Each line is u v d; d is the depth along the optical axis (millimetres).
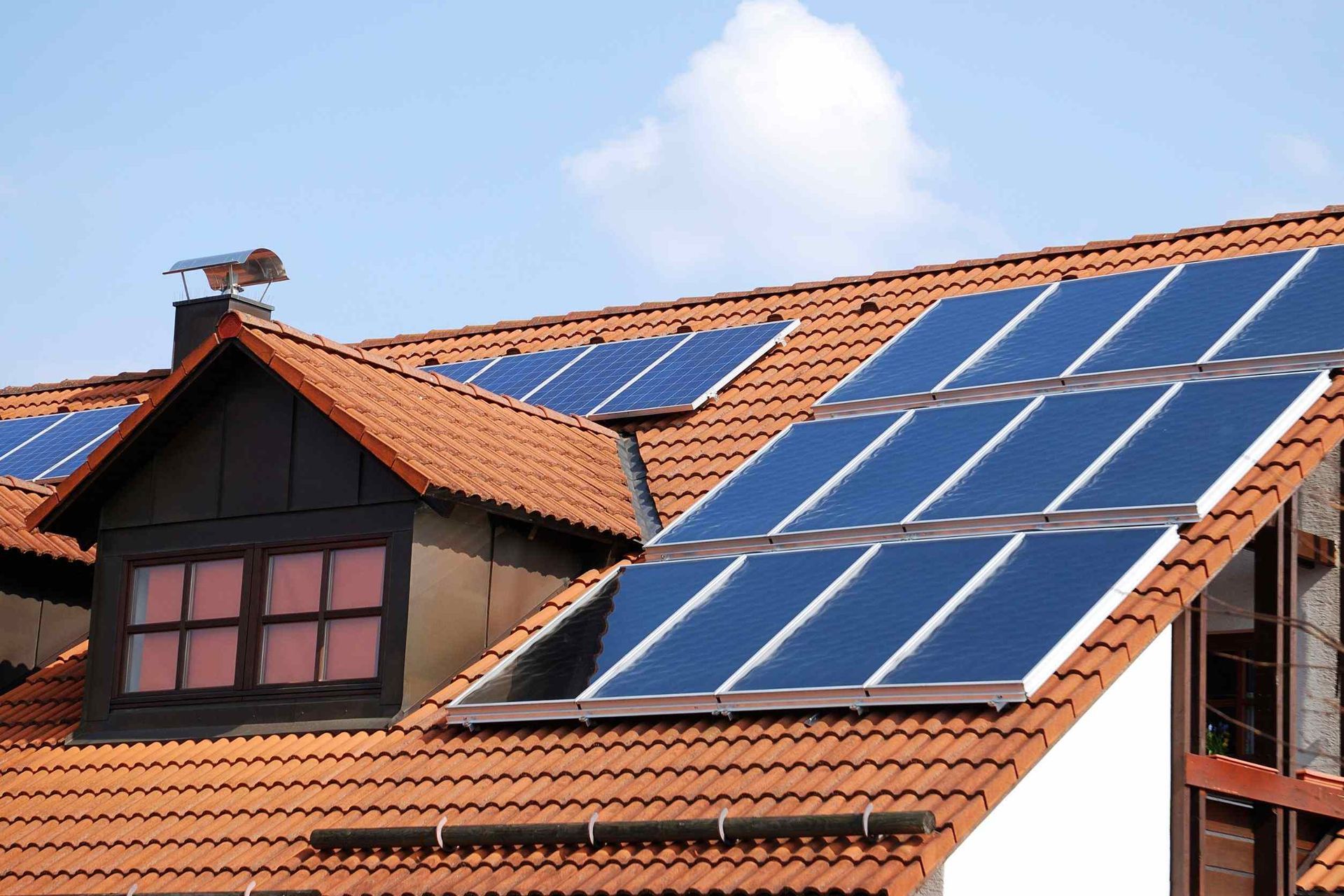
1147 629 13656
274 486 17391
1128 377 17234
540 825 13461
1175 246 21719
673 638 15344
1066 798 13867
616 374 22125
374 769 15414
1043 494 15477
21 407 26750
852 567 15461
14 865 15711
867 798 12703
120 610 17938
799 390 20375
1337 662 18000
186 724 17234
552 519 17141
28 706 18875
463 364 24578
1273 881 15883
